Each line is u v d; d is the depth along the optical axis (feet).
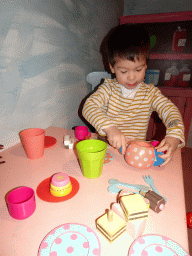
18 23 2.25
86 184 1.66
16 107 2.45
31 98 2.71
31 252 1.05
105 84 3.40
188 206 4.32
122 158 2.15
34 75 2.69
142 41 2.39
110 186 1.59
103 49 5.51
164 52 6.70
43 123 3.11
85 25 4.19
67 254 1.02
